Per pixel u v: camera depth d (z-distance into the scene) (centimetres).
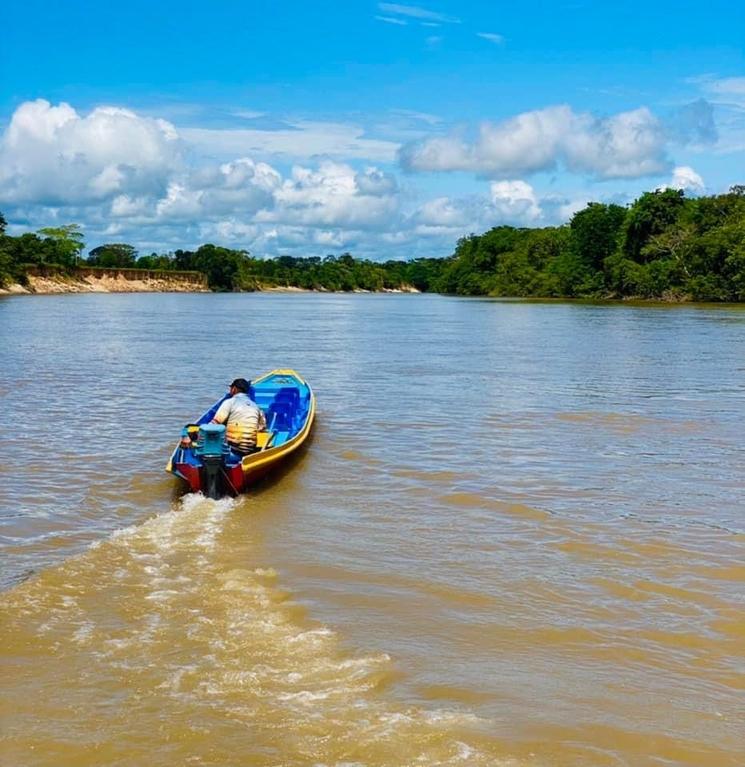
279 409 1711
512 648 695
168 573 858
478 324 5509
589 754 546
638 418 1767
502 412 1848
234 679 632
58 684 621
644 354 3209
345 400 2036
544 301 10000
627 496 1159
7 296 10831
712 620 752
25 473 1251
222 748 543
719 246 8256
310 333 4622
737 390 2189
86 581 830
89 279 14288
